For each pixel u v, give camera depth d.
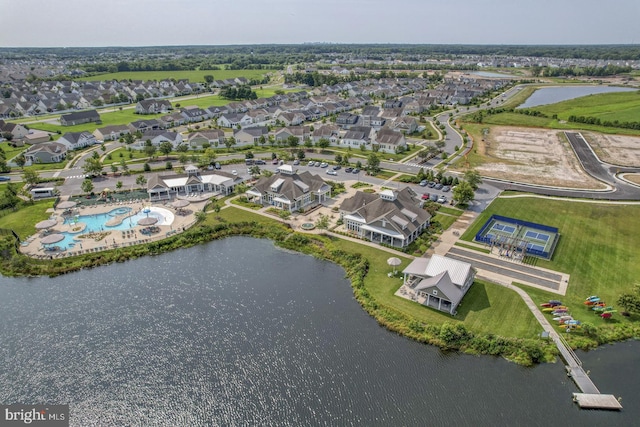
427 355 47.84
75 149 144.75
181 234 78.19
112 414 40.88
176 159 131.25
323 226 78.75
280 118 185.00
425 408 40.75
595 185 104.50
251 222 83.38
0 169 118.38
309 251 72.69
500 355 47.69
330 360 47.09
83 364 46.88
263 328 52.53
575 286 60.41
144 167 117.00
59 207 86.19
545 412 40.72
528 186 103.81
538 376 45.09
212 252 73.44
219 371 45.59
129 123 178.25
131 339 50.78
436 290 54.72
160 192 97.38
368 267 66.25
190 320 54.25
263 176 106.19
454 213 86.56
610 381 44.56
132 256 71.56
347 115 185.25
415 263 62.38
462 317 53.81
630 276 62.72
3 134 158.75
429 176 106.19
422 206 87.69
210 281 63.84
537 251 69.19
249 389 43.28
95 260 69.75
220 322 53.84
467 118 192.12
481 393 42.72
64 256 70.62
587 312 54.75
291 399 41.91
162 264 69.38
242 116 183.50
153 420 40.22
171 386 43.81
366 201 82.25
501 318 53.56
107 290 61.59
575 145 145.25
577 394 42.28
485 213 86.50
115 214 88.38
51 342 50.34
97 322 54.06
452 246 72.44
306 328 52.53
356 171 115.19
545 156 132.38
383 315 54.28
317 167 121.62
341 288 61.75
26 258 69.81
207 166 120.69
